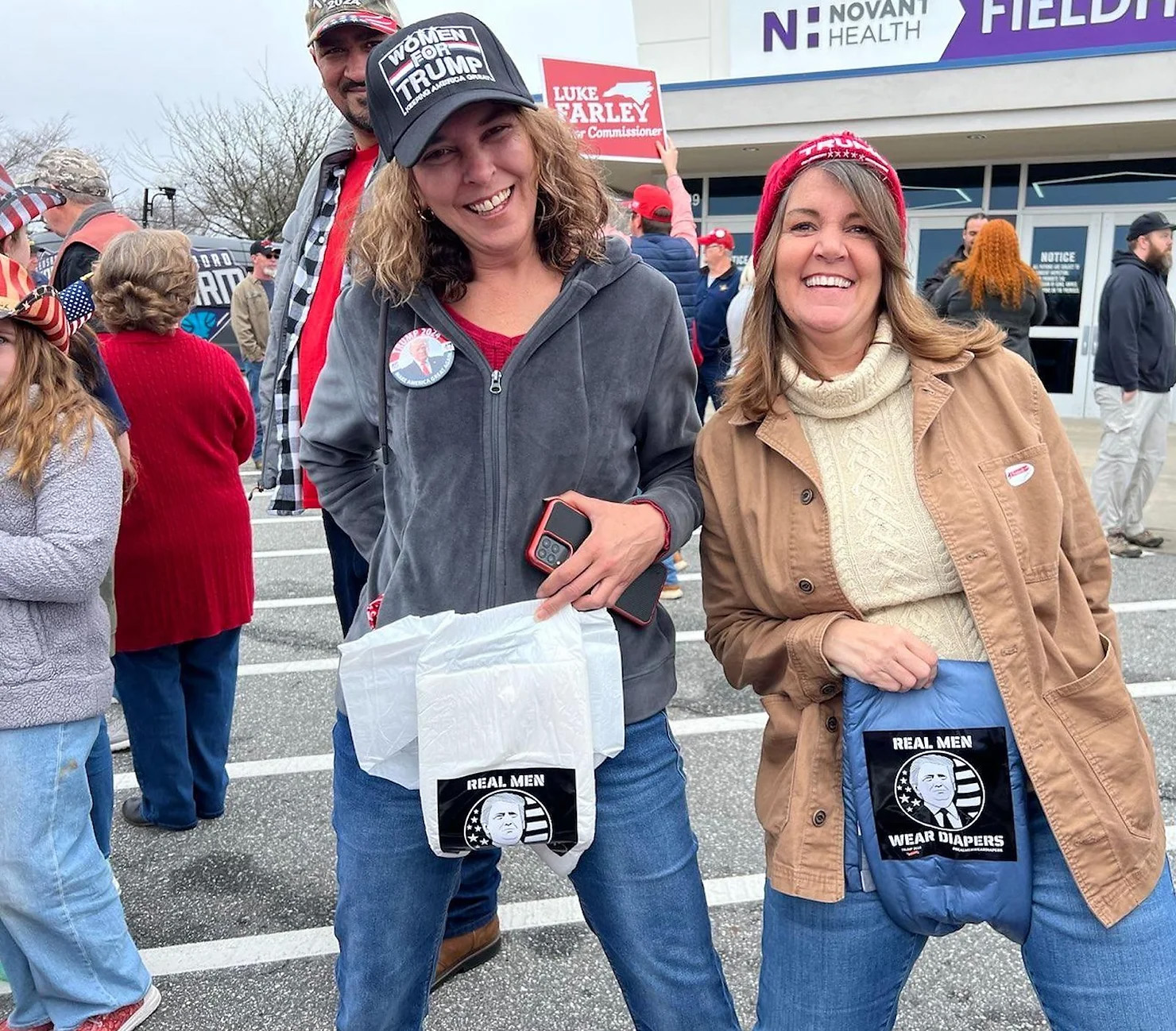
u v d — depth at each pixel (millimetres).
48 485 1901
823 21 11094
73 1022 2146
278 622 5008
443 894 1611
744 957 2412
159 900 2709
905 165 11836
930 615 1485
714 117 11086
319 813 3156
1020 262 5652
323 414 1697
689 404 1671
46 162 3338
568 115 7289
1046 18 10086
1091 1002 1399
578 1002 2275
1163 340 5539
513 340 1495
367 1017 1596
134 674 2855
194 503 2785
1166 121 9578
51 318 1933
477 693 1431
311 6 2318
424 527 1493
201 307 10117
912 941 1527
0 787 1952
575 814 1449
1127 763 1429
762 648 1581
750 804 3104
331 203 2543
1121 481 5703
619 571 1455
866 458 1505
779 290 1529
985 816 1406
